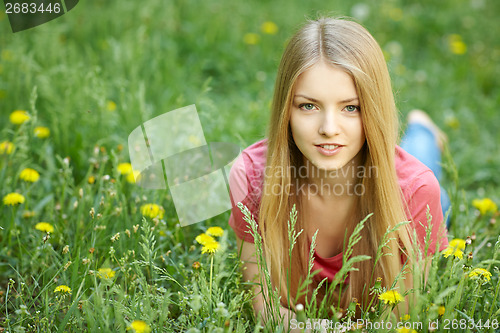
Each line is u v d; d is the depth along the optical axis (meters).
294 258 3.17
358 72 2.67
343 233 3.14
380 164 2.83
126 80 5.63
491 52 7.79
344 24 2.83
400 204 2.92
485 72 7.12
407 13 8.57
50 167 4.38
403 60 7.56
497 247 2.77
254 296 2.97
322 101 2.69
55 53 5.84
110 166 4.40
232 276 3.05
